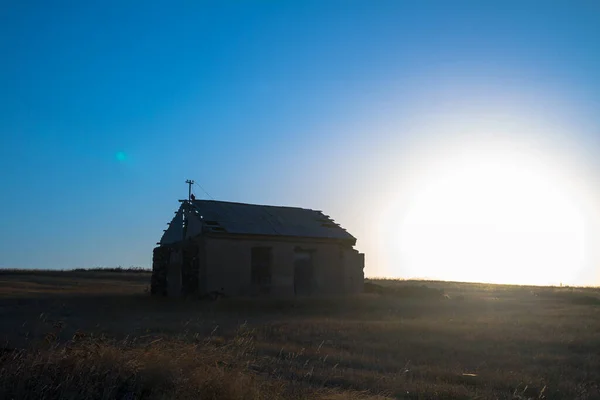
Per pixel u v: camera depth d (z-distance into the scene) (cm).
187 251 3962
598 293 5881
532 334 2125
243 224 4003
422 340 1927
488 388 1218
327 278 4253
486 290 6169
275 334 2044
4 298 3506
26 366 977
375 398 1075
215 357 1172
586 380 1357
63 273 7162
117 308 3091
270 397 985
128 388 956
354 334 2064
